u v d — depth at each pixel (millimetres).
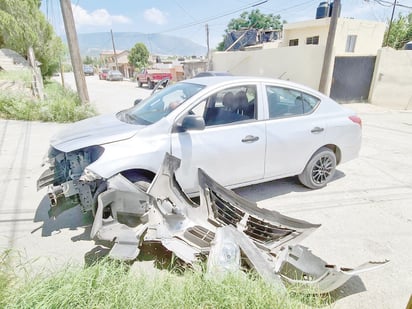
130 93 18141
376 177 4512
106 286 1712
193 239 2412
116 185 2375
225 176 3164
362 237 2908
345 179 4422
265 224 2520
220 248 2047
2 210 3256
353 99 13391
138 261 2412
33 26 15898
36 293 1608
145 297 1681
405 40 24250
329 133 3818
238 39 23766
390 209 3490
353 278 2346
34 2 16578
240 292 1714
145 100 3693
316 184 4004
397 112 11750
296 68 13875
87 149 2557
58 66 21594
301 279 2062
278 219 2473
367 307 2051
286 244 2455
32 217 3127
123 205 2352
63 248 2598
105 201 2250
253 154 3254
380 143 6680
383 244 2801
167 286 1805
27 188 3838
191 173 2918
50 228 2922
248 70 17203
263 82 3377
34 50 16344
